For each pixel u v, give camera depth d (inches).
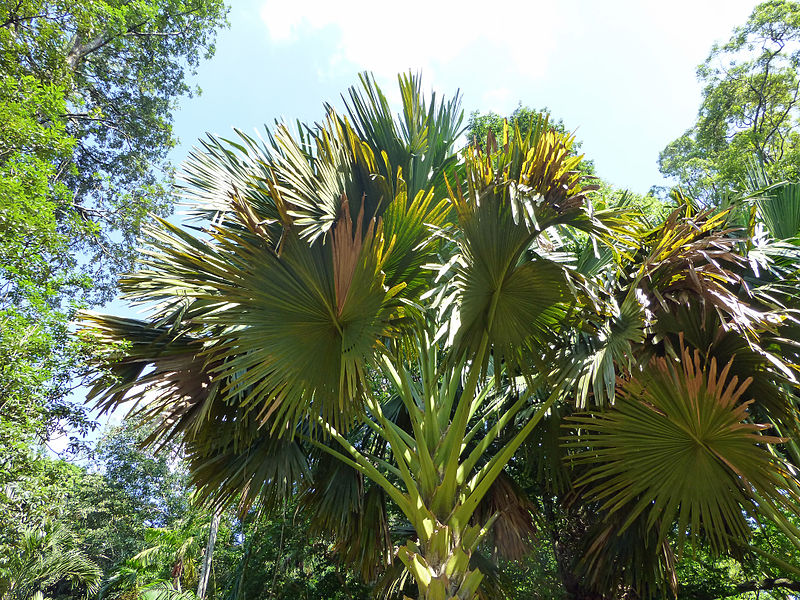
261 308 128.6
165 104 587.5
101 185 490.3
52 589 585.0
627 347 132.4
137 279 142.2
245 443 180.1
